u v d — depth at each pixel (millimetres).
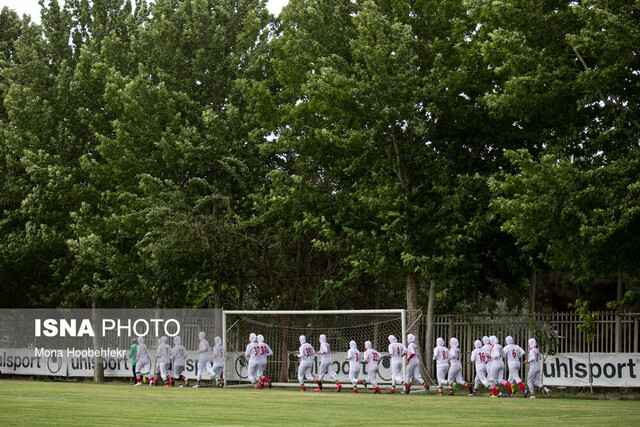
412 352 59844
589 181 48250
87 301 87438
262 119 73312
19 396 48094
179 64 79688
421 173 65875
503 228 49969
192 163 74062
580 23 52375
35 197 81688
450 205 61875
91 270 83250
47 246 82938
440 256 61344
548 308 72812
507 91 53219
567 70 51781
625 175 47812
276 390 64625
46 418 30281
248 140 75938
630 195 46688
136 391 57906
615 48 47062
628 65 47969
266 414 34688
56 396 48375
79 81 82562
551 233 48844
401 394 60031
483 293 73625
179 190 74562
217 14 83375
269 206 71250
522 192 50750
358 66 64938
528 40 54688
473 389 59438
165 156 73375
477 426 27922
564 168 48281
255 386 67125
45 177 80625
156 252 69375
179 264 72375
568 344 60906
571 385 59781
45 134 83750
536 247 62969
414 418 32875
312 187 68250
